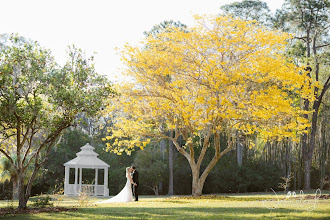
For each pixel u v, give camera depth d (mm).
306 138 35375
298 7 34875
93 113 13734
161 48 20016
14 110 12719
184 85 18828
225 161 38469
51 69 13680
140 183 37594
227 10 34469
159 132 21875
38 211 12562
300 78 17891
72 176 39156
